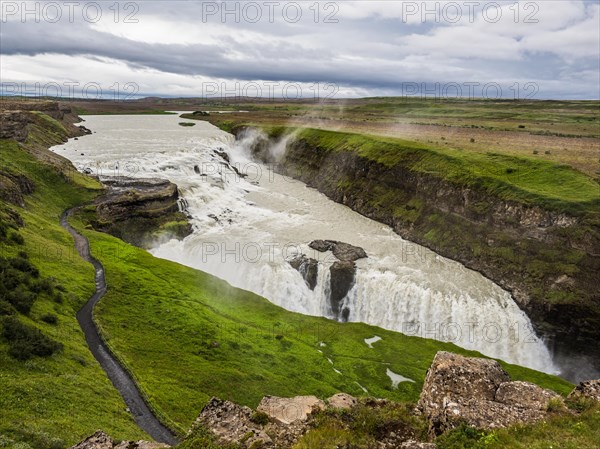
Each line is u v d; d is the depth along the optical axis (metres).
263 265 78.81
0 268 51.31
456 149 105.75
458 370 21.23
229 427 19.81
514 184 81.94
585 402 18.23
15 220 68.88
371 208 105.38
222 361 48.53
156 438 34.56
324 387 46.72
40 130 142.12
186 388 42.31
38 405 31.56
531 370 55.75
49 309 49.66
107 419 33.69
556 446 15.55
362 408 20.92
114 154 126.38
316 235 92.19
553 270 68.38
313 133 148.50
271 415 20.64
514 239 75.94
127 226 87.94
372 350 56.72
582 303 62.66
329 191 121.31
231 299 67.19
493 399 19.84
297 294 76.06
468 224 84.44
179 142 153.12
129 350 47.12
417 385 49.09
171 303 59.81
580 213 69.75
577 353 62.53
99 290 59.91
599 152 100.56
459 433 16.88
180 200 98.44
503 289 72.00
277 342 55.12
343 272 75.94
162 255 84.69
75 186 95.31
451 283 73.50
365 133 141.00
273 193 121.81
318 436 18.06
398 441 18.83
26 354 37.62
